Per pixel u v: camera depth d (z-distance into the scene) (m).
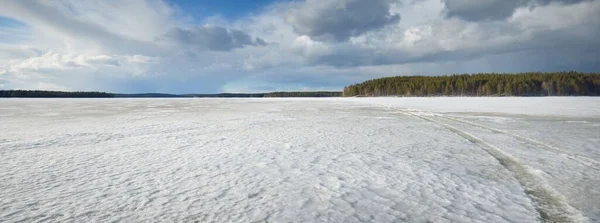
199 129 14.48
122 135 12.45
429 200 5.03
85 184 5.81
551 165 7.18
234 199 5.07
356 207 4.75
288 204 4.87
